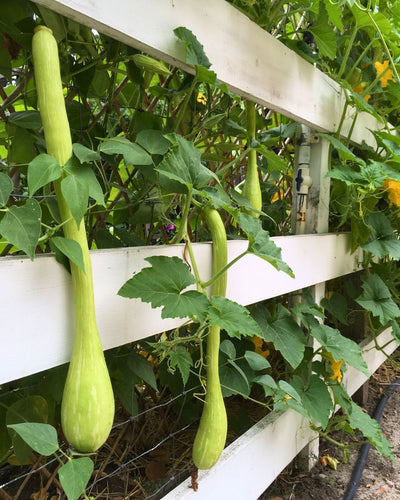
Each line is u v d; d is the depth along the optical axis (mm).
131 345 1122
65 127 594
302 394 1323
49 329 646
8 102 944
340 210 1793
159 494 1188
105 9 674
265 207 1771
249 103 1234
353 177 1492
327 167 1612
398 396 2430
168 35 802
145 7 747
